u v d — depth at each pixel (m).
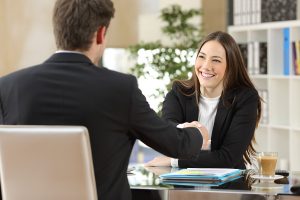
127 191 2.34
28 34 6.60
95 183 2.24
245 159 3.87
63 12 2.26
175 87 3.98
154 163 3.58
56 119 2.23
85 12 2.25
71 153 2.21
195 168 3.25
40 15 6.62
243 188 2.65
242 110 3.67
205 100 3.84
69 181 2.25
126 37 6.83
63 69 2.27
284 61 6.26
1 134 2.27
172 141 2.38
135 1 6.83
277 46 6.34
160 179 2.92
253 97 3.72
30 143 2.25
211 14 7.09
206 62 3.71
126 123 2.27
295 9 6.05
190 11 6.77
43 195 2.31
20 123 2.27
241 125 3.64
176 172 2.98
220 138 3.69
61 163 2.24
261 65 6.48
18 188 2.34
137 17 6.83
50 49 6.65
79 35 2.26
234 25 6.84
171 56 6.67
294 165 6.13
